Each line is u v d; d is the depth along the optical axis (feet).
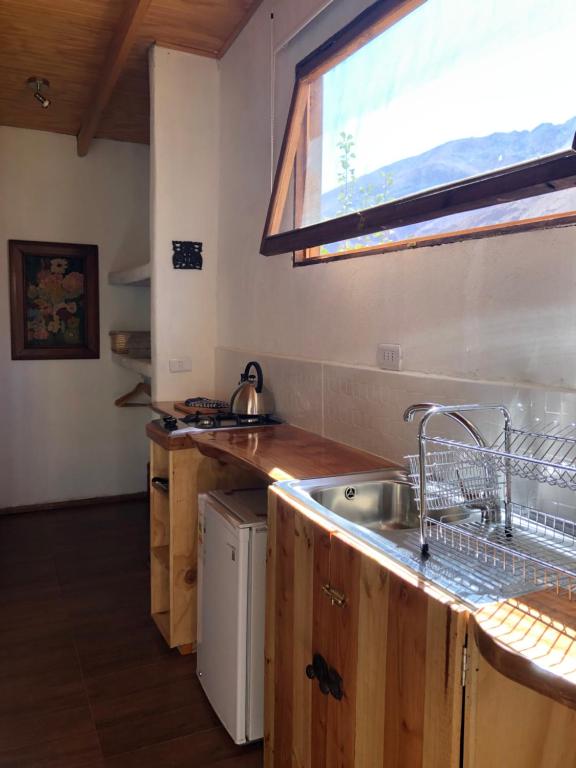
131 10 8.89
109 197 15.02
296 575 4.94
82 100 12.52
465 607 3.24
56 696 7.36
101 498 15.48
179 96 10.91
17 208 14.16
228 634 6.52
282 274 8.88
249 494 7.36
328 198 7.63
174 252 11.10
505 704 3.27
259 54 9.52
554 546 4.16
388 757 3.76
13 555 11.82
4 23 9.59
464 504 4.62
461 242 5.49
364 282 6.95
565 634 2.97
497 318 5.12
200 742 6.62
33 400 14.70
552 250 4.60
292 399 8.55
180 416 9.34
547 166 4.11
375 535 4.32
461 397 5.44
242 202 10.27
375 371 6.68
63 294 14.76
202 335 11.46
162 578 9.04
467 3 5.44
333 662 4.38
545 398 4.60
